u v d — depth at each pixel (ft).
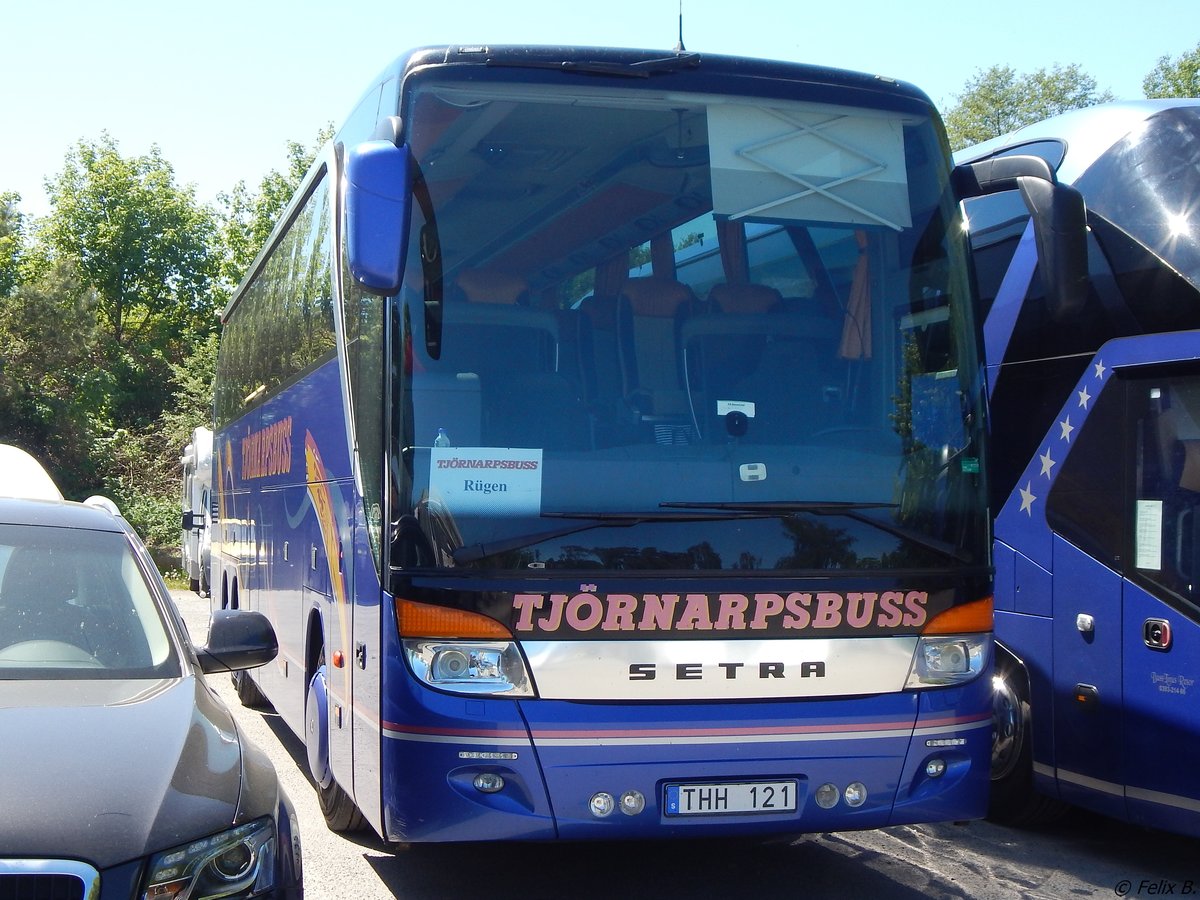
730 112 18.29
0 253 181.16
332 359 21.48
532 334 16.84
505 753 15.67
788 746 16.39
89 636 14.60
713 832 16.16
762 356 17.52
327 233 23.00
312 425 23.61
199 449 92.53
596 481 16.38
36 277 197.98
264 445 31.04
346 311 20.20
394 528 16.05
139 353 203.51
